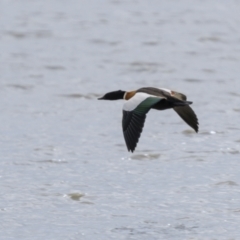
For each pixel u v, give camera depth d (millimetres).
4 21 33000
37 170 15414
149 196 14008
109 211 13328
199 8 36500
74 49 27906
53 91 21906
